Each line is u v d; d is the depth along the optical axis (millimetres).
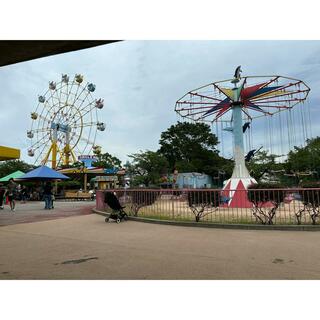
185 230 9188
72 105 48500
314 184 13133
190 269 4988
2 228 9977
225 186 16188
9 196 17062
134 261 5535
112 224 10711
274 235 8172
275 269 4961
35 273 4844
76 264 5367
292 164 37906
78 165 42781
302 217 10422
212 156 58750
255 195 10070
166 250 6430
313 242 7188
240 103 16875
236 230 9094
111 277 4613
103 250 6492
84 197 29016
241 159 16719
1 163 54094
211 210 11094
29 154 49219
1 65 5473
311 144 39688
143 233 8703
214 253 6117
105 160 53281
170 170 51688
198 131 61719
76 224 10805
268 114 19812
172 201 11844
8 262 5543
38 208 18250
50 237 8211
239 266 5145
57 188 36281
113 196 11328
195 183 49219
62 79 49656
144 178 41875
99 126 47812
